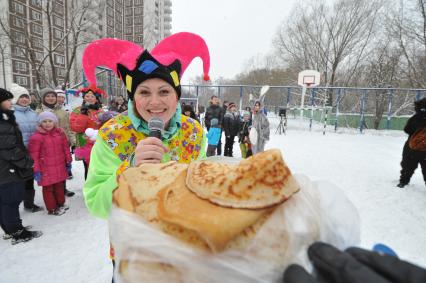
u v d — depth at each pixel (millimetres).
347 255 444
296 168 6602
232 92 26594
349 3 24469
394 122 17875
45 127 3688
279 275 470
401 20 18359
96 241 3146
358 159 7824
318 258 461
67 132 5250
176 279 462
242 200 507
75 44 11805
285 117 15383
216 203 510
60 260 2783
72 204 4184
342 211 570
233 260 467
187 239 481
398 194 4770
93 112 4711
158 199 553
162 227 506
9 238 3156
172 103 1246
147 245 482
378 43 21844
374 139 13031
